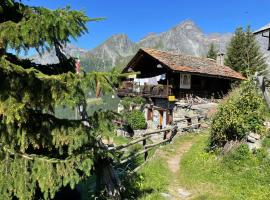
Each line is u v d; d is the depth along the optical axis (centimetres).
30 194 682
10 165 677
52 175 702
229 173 1259
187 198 1080
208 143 1608
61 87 650
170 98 2947
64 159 756
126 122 2977
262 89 1611
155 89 3094
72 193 1061
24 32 638
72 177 721
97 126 777
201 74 3031
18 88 648
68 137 743
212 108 2692
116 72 705
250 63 5431
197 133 2280
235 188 1123
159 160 1530
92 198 1041
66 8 684
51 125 745
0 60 614
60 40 736
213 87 3378
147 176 1266
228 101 1611
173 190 1156
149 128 3153
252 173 1208
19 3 754
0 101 624
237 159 1324
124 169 1324
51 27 670
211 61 3669
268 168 1210
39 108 721
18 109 616
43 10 685
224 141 1487
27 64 864
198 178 1252
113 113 796
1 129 673
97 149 847
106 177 1011
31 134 724
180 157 1639
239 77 3419
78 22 695
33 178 689
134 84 3334
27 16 743
